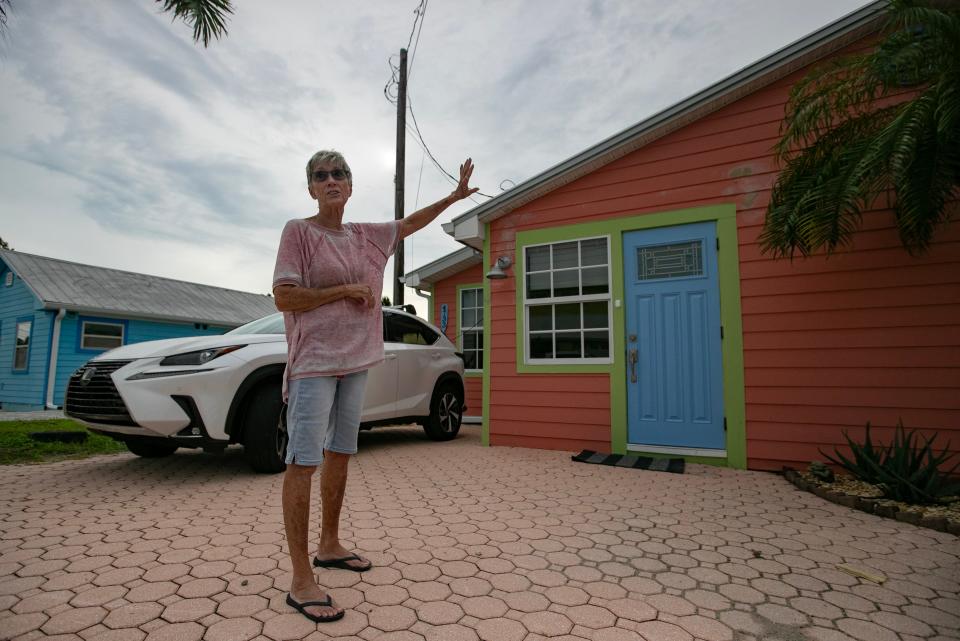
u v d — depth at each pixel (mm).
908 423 4375
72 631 1726
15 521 2996
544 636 1754
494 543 2715
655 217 5586
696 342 5262
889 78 3811
